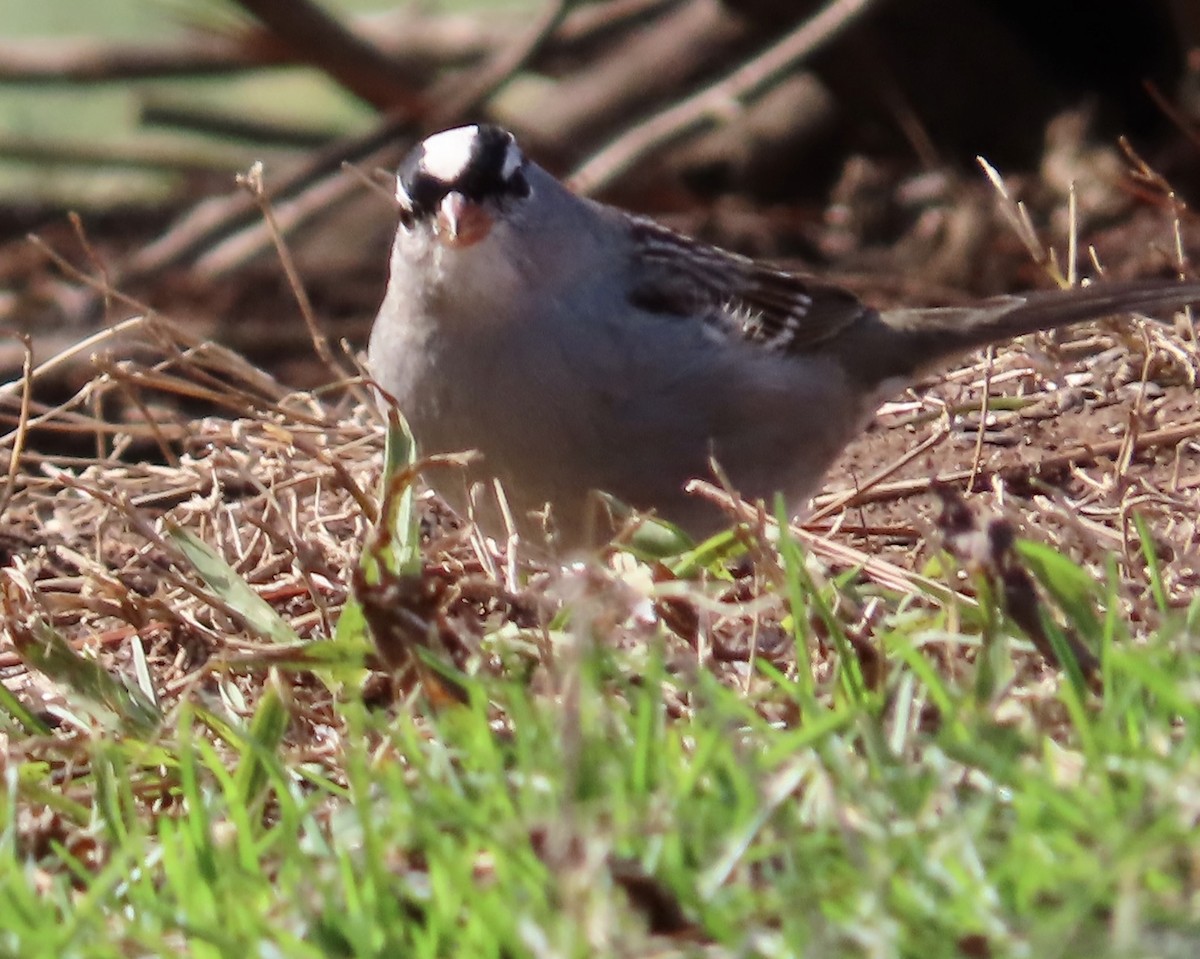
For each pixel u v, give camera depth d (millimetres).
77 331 14469
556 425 7176
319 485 7465
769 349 7664
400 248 7262
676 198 15875
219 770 5035
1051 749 4645
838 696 5094
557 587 5887
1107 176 13945
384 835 4543
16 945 4309
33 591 6648
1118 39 15680
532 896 4148
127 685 5902
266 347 13930
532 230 7086
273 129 17859
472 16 18047
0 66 17594
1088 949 3832
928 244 14312
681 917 4262
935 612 5891
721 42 16391
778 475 7730
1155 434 7828
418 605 5445
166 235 16469
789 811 4391
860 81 15727
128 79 17516
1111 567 5398
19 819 5191
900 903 4027
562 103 16500
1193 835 4094
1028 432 8367
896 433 8695
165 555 7465
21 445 7516
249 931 4211
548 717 4781
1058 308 8266
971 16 15523
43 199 17969
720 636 5805
